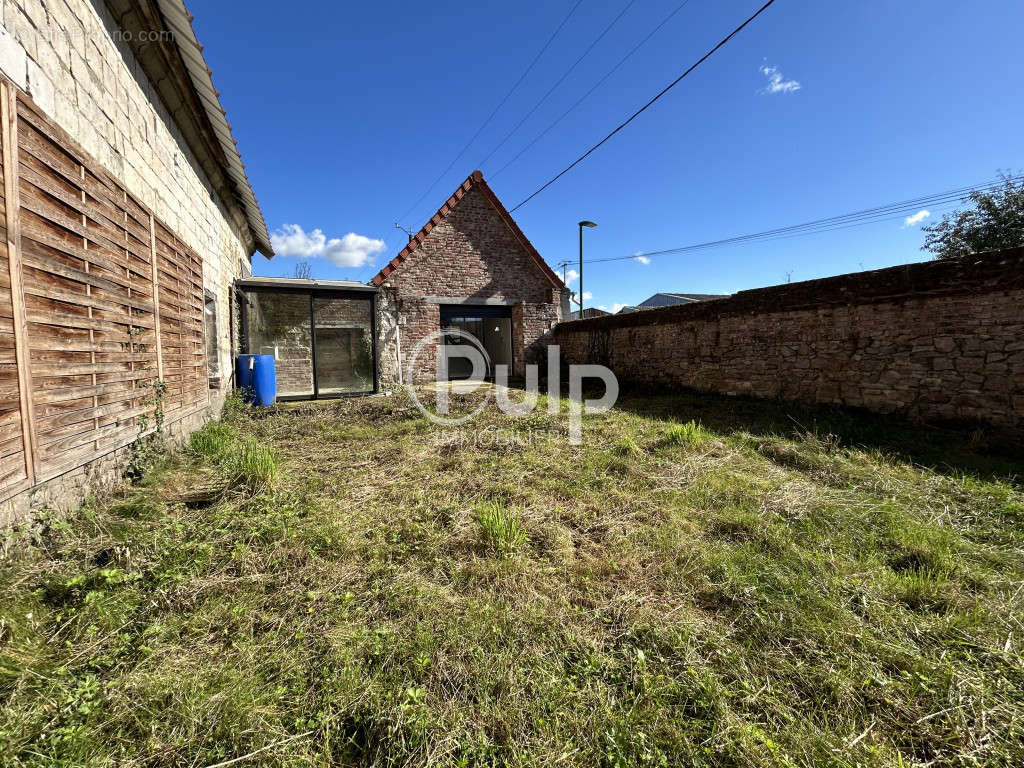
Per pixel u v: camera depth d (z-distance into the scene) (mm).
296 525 2484
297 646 1563
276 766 1133
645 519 2713
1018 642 1593
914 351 4707
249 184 6258
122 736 1199
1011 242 11023
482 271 11211
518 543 2363
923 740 1252
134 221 2926
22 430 1794
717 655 1560
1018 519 2559
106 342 2500
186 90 4023
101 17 2779
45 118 1976
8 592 1587
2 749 1081
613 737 1223
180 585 1839
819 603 1814
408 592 1896
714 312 7324
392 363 10227
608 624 1742
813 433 4496
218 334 5926
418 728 1229
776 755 1186
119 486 2627
